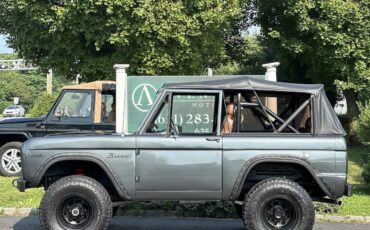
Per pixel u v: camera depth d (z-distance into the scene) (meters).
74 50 16.69
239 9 18.19
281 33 20.70
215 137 6.82
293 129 7.06
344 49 18.25
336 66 19.05
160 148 6.81
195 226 8.29
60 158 6.86
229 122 7.19
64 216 6.80
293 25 20.16
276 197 6.69
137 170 6.82
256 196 6.70
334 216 8.77
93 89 12.25
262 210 6.70
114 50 16.95
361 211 9.18
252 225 6.68
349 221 8.66
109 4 14.81
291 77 22.83
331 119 7.04
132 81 10.68
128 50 16.16
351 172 14.67
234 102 7.27
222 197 6.81
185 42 15.81
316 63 19.97
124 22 15.14
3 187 11.21
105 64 16.52
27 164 6.93
